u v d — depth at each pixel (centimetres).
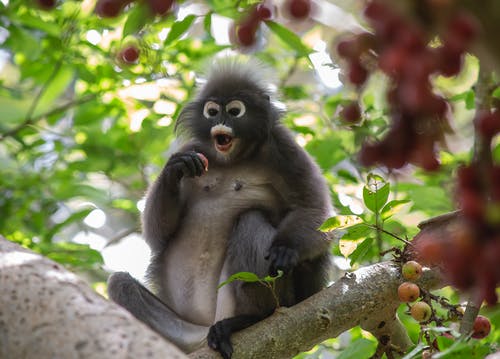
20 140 1427
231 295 985
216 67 1130
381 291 804
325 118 1422
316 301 799
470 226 417
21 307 527
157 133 1432
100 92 1357
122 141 1461
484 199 426
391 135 463
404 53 415
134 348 485
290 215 990
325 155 1221
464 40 385
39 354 505
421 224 785
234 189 1056
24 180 1444
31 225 1382
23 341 514
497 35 381
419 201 1144
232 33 906
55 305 521
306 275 1016
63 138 1568
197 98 1134
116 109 1421
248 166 1070
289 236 955
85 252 1248
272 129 1080
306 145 1280
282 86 1422
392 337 859
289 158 1046
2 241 602
